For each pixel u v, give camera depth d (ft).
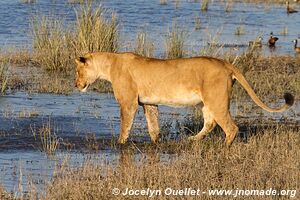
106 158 55.16
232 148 55.83
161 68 58.39
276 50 113.19
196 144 57.67
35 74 90.48
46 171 51.11
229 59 95.35
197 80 57.26
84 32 100.07
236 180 46.57
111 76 60.29
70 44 101.04
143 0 164.96
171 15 146.00
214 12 154.20
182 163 51.75
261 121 68.90
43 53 96.73
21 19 132.57
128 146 59.16
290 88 83.51
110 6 151.74
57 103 75.20
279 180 46.57
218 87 56.49
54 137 61.16
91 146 58.75
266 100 78.59
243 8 162.81
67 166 52.24
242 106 75.51
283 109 57.16
